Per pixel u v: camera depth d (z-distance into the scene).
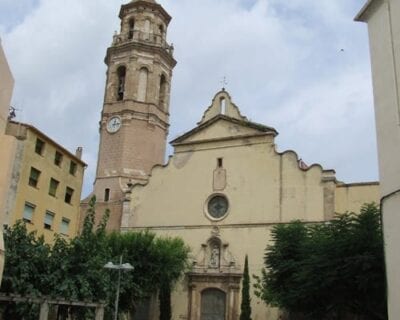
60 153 40.31
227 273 40.12
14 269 24.14
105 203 47.12
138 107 49.72
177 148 46.84
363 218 27.45
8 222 33.06
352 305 28.48
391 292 16.61
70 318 28.17
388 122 18.19
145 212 45.59
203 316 40.41
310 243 30.47
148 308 41.56
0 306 24.20
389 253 17.03
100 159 49.12
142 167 48.19
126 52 51.81
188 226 43.50
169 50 54.31
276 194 41.12
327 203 38.91
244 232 41.28
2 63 15.09
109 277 29.61
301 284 29.11
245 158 43.50
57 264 26.03
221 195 43.38
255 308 38.66
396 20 18.50
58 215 39.47
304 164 44.59
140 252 37.91
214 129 45.84
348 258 26.06
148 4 54.38
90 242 27.86
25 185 35.28
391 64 18.48
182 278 41.94
